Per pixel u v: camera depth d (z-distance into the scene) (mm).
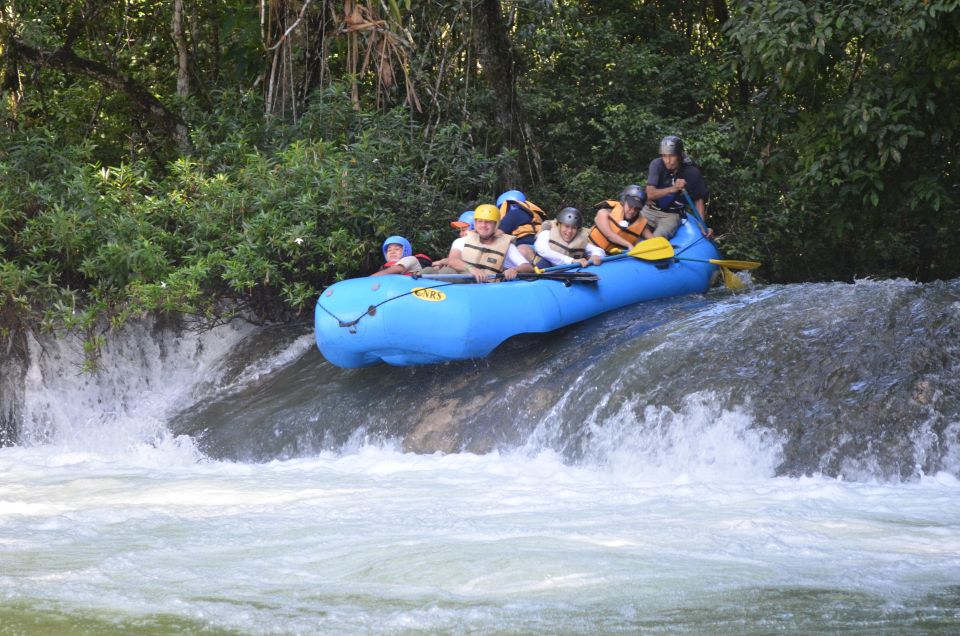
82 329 13062
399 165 14797
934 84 14664
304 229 13047
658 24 23219
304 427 11141
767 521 6117
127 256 12875
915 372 8258
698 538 5676
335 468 9664
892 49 14734
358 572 5105
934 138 14977
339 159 14297
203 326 13906
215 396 13078
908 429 7863
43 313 13141
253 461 10969
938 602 4352
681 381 9164
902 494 7082
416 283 10344
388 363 11445
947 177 16875
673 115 22016
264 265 13008
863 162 15539
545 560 5176
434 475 8789
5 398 12945
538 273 11109
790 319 9516
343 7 15477
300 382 12422
